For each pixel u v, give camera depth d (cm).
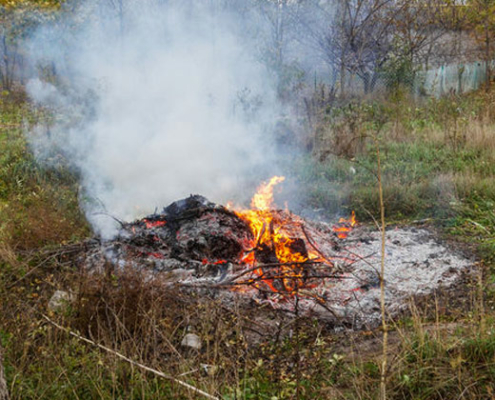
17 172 812
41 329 402
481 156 890
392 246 616
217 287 473
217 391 333
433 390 331
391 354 374
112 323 412
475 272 541
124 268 462
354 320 450
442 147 969
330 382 348
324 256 572
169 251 563
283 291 482
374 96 1531
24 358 367
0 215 659
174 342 411
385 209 745
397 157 925
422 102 1423
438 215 708
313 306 474
